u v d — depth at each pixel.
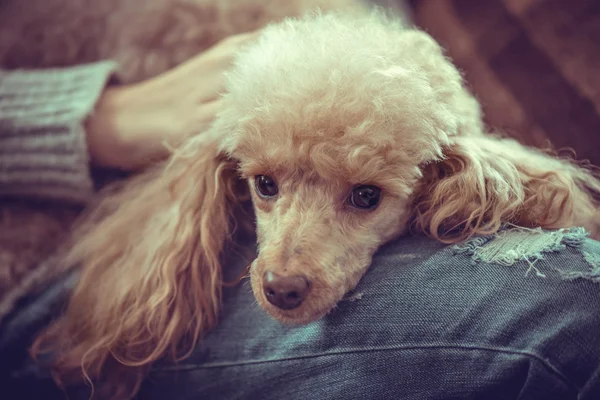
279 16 1.05
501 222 0.71
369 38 0.71
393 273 0.68
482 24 1.31
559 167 0.80
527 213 0.72
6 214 1.01
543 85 1.21
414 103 0.67
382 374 0.64
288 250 0.66
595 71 1.19
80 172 0.96
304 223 0.68
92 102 0.97
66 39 1.12
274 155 0.66
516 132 1.15
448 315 0.62
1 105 0.98
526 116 1.19
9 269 0.96
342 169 0.65
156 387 0.83
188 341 0.82
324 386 0.68
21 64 1.14
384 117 0.64
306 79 0.65
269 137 0.66
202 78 0.96
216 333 0.80
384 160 0.65
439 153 0.69
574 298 0.58
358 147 0.63
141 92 1.01
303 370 0.70
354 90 0.64
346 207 0.70
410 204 0.74
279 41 0.74
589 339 0.56
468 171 0.71
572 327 0.56
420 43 0.76
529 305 0.58
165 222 0.84
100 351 0.83
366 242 0.70
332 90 0.64
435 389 0.62
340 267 0.68
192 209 0.81
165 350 0.82
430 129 0.68
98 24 1.12
